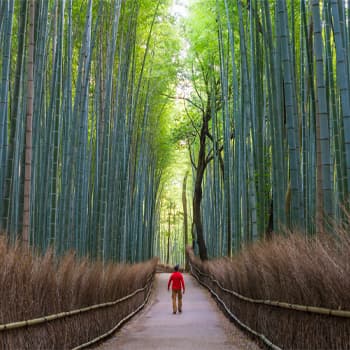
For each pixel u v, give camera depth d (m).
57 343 4.91
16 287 3.93
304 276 4.12
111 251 11.84
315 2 5.28
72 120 9.51
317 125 6.67
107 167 11.17
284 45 6.60
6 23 6.50
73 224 10.30
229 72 17.14
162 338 7.55
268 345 5.79
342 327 3.34
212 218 22.52
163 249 55.34
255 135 9.95
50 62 10.39
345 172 6.29
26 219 6.19
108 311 7.61
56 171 7.43
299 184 6.79
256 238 9.68
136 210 20.31
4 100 6.49
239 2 10.14
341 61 5.27
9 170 6.16
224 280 11.12
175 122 26.56
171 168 34.09
